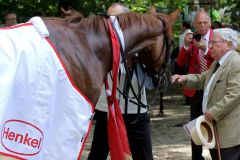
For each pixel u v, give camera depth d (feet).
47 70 11.33
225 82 15.01
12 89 10.99
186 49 21.20
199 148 20.56
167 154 23.22
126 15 13.51
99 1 33.99
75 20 12.57
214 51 15.33
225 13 41.83
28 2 33.83
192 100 20.57
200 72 20.75
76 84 12.00
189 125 15.05
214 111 14.70
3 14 33.40
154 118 33.35
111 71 13.58
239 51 16.44
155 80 14.15
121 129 13.16
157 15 13.94
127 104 15.29
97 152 16.49
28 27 11.74
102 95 16.03
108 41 12.80
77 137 11.82
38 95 11.21
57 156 11.61
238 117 14.89
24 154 11.25
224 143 14.89
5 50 11.09
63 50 11.84
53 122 11.58
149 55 13.78
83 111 11.95
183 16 46.44
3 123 10.93
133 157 16.06
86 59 12.24
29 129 11.23
